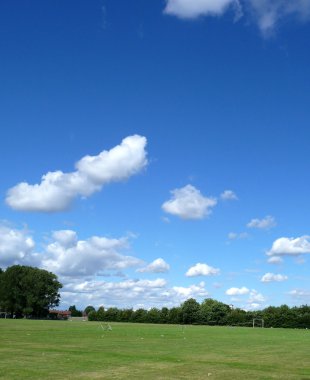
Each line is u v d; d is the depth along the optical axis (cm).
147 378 2338
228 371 2681
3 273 17312
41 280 17050
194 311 16312
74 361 2989
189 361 3194
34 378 2236
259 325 15250
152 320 16875
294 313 14838
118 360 3134
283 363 3195
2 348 3822
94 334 6475
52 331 6888
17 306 16750
